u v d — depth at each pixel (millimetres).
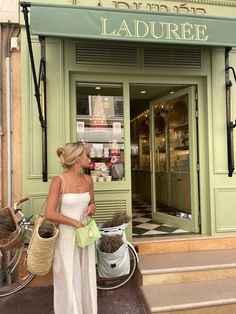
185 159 4648
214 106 4148
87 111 4105
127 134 4129
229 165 4102
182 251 3934
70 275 2406
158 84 4266
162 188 5246
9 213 3146
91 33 2957
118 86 4164
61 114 3781
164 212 5148
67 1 3830
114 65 3955
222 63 4180
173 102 4949
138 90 4672
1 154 3654
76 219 2457
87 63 3879
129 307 3070
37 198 3678
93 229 2525
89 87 4102
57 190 2416
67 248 2436
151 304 2857
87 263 2576
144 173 7609
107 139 4145
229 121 4113
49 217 2330
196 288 3193
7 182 3654
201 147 4277
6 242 2975
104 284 3502
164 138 5266
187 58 4117
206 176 4238
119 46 3971
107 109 4156
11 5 3684
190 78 4246
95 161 4105
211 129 4148
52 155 3746
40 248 2338
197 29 3152
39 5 2910
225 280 3393
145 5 4004
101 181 4039
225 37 3219
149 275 3291
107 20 2984
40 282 3566
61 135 3775
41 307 3104
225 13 4191
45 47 3723
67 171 2553
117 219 3441
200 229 4262
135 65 4008
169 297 2994
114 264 3166
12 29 3699
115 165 4117
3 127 3676
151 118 5383
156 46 4062
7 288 3443
